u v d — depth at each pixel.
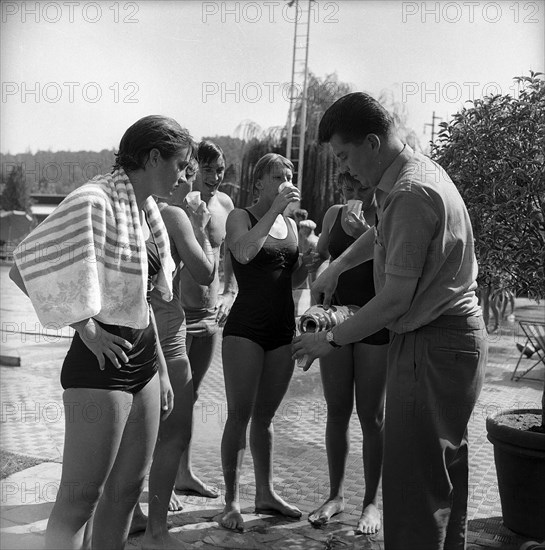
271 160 3.14
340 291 3.15
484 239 2.94
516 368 7.12
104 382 2.18
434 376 2.32
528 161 2.85
